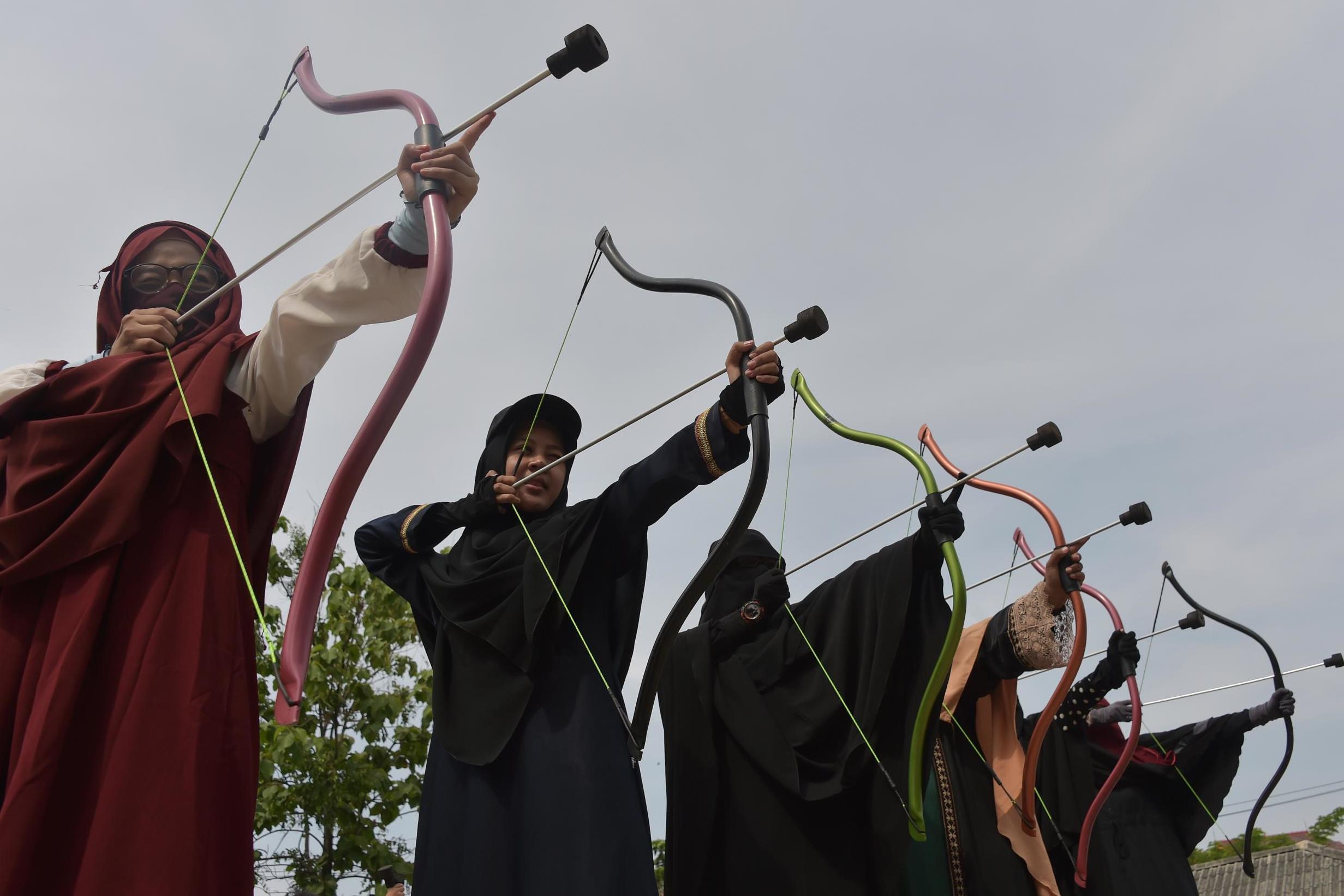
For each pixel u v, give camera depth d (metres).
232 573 2.10
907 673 3.25
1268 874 10.53
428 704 8.80
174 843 1.77
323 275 2.27
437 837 2.47
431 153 2.18
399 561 3.01
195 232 2.75
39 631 1.97
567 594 2.63
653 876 2.38
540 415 3.13
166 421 2.13
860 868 3.21
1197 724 4.96
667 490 2.67
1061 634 3.66
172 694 1.90
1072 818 4.17
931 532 3.19
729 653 3.57
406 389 2.03
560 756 2.43
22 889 1.72
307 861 8.02
